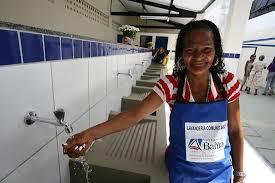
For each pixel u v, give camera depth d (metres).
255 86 5.88
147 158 1.15
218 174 0.89
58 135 0.89
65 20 3.78
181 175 0.90
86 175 1.05
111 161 1.09
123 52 2.12
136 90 2.78
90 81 1.22
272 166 2.18
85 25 4.75
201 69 0.79
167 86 0.87
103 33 6.18
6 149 0.58
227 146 0.92
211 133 0.86
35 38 0.66
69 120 0.97
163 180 0.96
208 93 0.86
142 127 1.59
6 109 0.56
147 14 6.44
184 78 0.87
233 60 4.45
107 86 1.61
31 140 0.70
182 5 5.64
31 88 0.66
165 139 1.40
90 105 1.25
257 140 2.78
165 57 6.79
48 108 0.78
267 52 6.82
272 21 6.54
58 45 0.81
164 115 1.83
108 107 1.67
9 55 0.55
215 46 0.81
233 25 4.28
